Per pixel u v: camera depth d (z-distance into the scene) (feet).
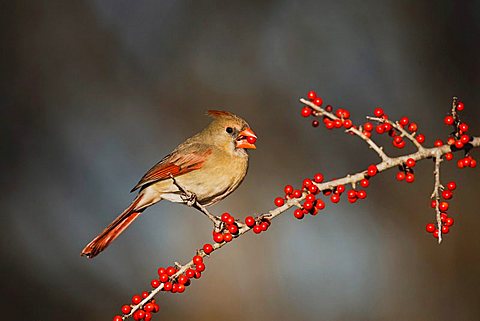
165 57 45.88
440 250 39.22
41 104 44.93
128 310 18.28
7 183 42.98
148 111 45.21
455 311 38.19
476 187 39.55
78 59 45.83
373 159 42.19
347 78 44.01
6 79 44.86
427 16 44.04
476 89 42.93
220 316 38.68
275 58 45.06
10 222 42.01
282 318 38.55
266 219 18.88
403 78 43.52
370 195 40.86
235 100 44.47
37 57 45.60
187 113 44.83
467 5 43.68
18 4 46.19
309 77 44.34
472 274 38.47
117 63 45.83
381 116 19.33
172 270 18.66
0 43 45.24
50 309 39.99
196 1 46.34
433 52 43.68
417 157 19.03
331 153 42.70
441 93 43.09
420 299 38.73
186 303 39.09
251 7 46.06
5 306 39.65
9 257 40.86
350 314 38.73
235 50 45.52
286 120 43.68
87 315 39.83
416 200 40.24
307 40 44.98
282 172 42.60
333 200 19.06
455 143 18.99
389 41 44.24
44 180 43.50
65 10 46.73
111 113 45.09
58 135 44.50
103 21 46.42
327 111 19.67
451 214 39.47
